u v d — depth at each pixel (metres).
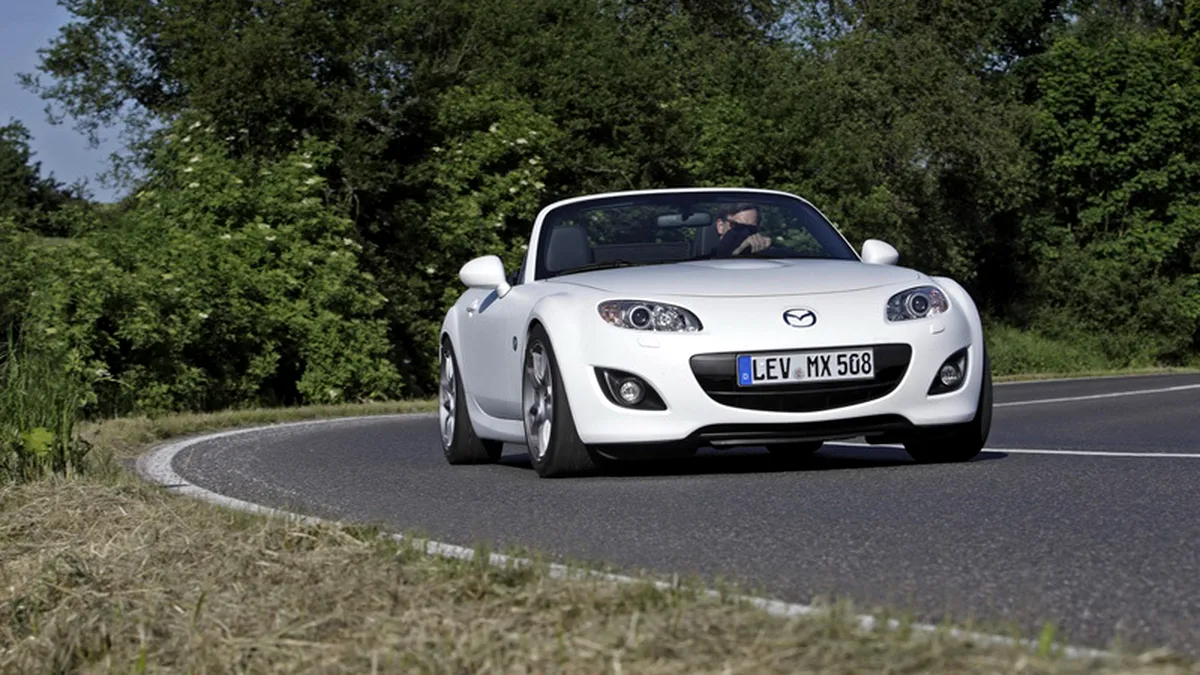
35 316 23.95
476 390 12.80
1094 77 65.31
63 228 28.77
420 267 32.03
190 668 5.11
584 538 7.66
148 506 8.78
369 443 16.47
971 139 55.78
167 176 30.67
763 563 6.62
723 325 10.34
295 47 30.97
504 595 5.30
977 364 10.88
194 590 6.23
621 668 4.08
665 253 12.09
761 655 4.00
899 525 7.62
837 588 5.92
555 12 39.38
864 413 10.35
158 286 25.11
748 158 39.62
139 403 24.75
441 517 8.80
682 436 10.27
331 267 28.59
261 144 31.14
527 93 36.44
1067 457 11.43
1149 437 15.04
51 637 5.92
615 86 36.91
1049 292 63.78
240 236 27.77
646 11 53.66
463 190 33.16
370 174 31.02
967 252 58.03
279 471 12.51
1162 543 6.76
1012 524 7.52
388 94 32.53
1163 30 74.38
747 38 55.09
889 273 11.17
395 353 31.30
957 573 6.17
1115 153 65.00
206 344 26.23
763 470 11.03
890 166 54.12
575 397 10.55
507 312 11.96
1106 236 65.75
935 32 59.09
